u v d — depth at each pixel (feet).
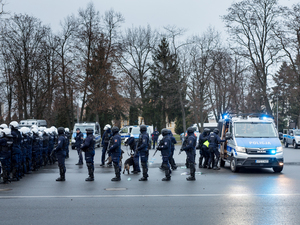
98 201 26.94
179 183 36.70
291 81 150.20
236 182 37.40
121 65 151.43
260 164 45.75
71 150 101.76
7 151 37.11
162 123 173.27
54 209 24.21
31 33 125.39
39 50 126.82
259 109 183.32
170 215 22.34
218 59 140.05
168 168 39.04
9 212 23.40
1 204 25.99
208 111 173.88
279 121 237.86
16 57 123.54
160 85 164.14
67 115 145.59
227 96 152.76
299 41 119.75
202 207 24.64
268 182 37.40
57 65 128.57
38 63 126.41
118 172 39.04
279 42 120.78
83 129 107.04
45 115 151.94
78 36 128.77
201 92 147.13
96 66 132.16
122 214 22.67
